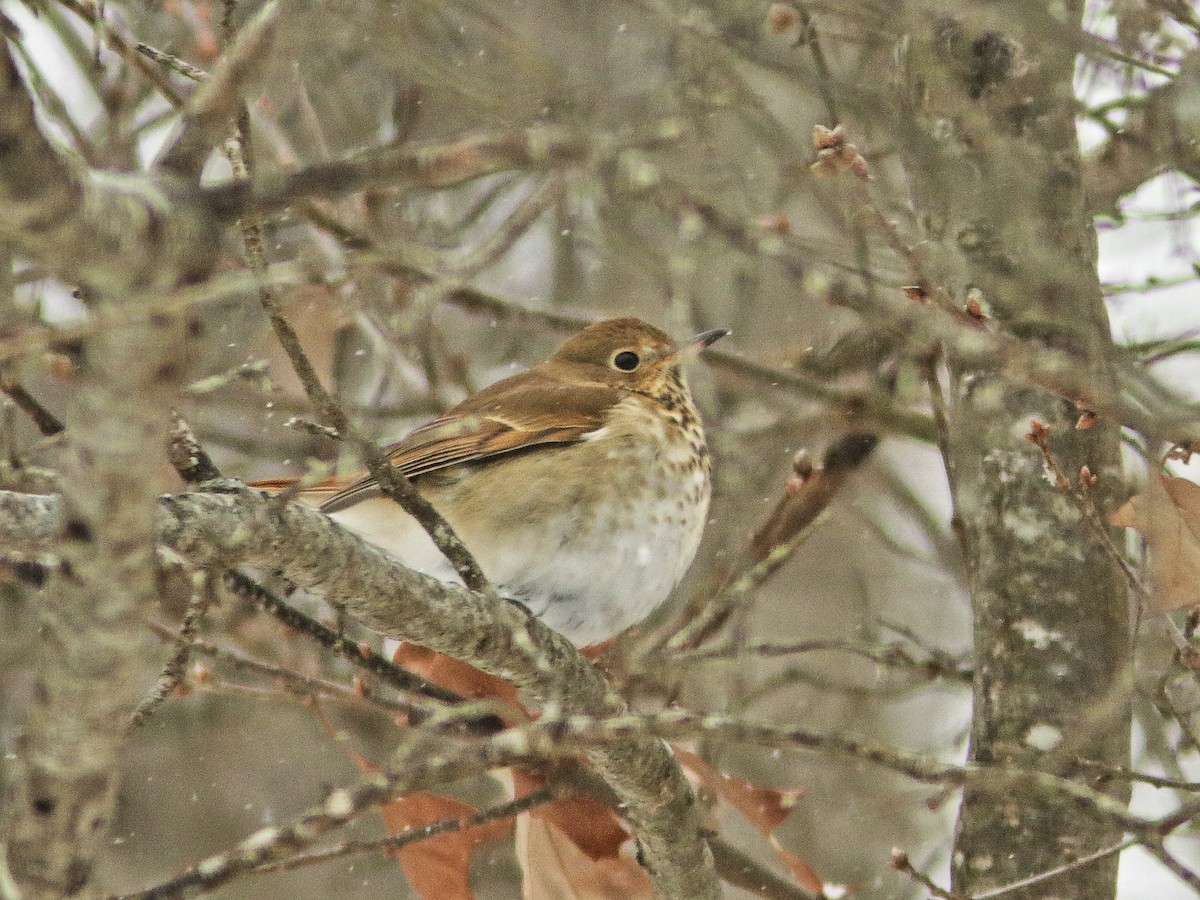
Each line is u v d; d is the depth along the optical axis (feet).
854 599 60.64
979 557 35.78
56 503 23.68
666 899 32.94
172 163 17.26
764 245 27.45
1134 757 46.01
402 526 39.50
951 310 28.48
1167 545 28.14
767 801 33.65
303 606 46.50
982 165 34.81
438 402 48.85
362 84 52.90
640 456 39.96
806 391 47.47
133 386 16.74
